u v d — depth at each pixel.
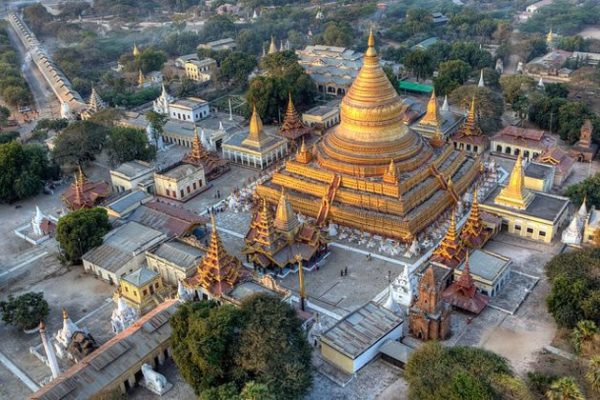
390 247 143.62
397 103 155.62
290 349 96.00
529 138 189.62
